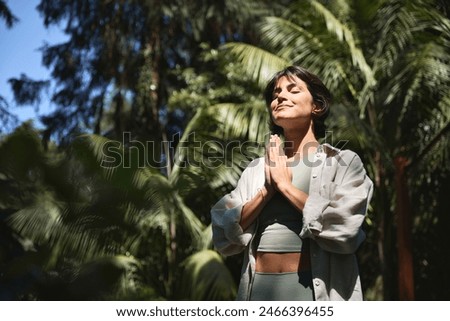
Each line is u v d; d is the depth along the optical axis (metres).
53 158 3.40
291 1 17.11
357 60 12.25
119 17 18.11
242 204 2.84
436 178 13.31
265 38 13.59
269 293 2.66
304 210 2.61
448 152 12.40
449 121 12.05
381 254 12.48
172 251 11.95
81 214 3.33
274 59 13.05
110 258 3.81
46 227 6.09
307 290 2.62
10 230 7.82
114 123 18.09
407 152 12.74
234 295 11.38
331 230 2.61
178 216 11.59
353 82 13.11
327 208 2.64
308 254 2.66
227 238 2.79
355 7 12.86
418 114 12.39
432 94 12.26
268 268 2.70
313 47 13.15
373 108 12.76
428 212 13.62
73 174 3.34
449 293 13.91
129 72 18.06
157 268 11.63
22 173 3.30
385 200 12.52
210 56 15.57
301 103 2.91
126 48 18.09
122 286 5.59
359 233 2.68
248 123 12.95
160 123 18.09
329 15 12.76
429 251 13.98
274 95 3.01
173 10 16.95
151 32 17.91
